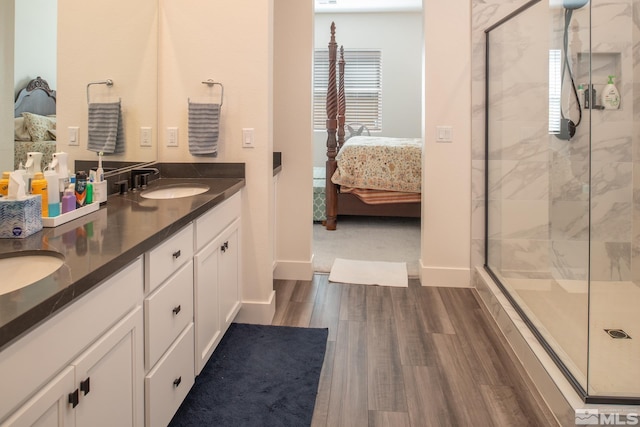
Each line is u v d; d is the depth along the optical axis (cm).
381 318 295
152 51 268
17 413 90
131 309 140
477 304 317
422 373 228
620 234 308
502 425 187
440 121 341
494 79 324
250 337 264
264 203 278
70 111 201
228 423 188
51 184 161
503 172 312
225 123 274
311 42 348
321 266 403
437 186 346
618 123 301
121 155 242
